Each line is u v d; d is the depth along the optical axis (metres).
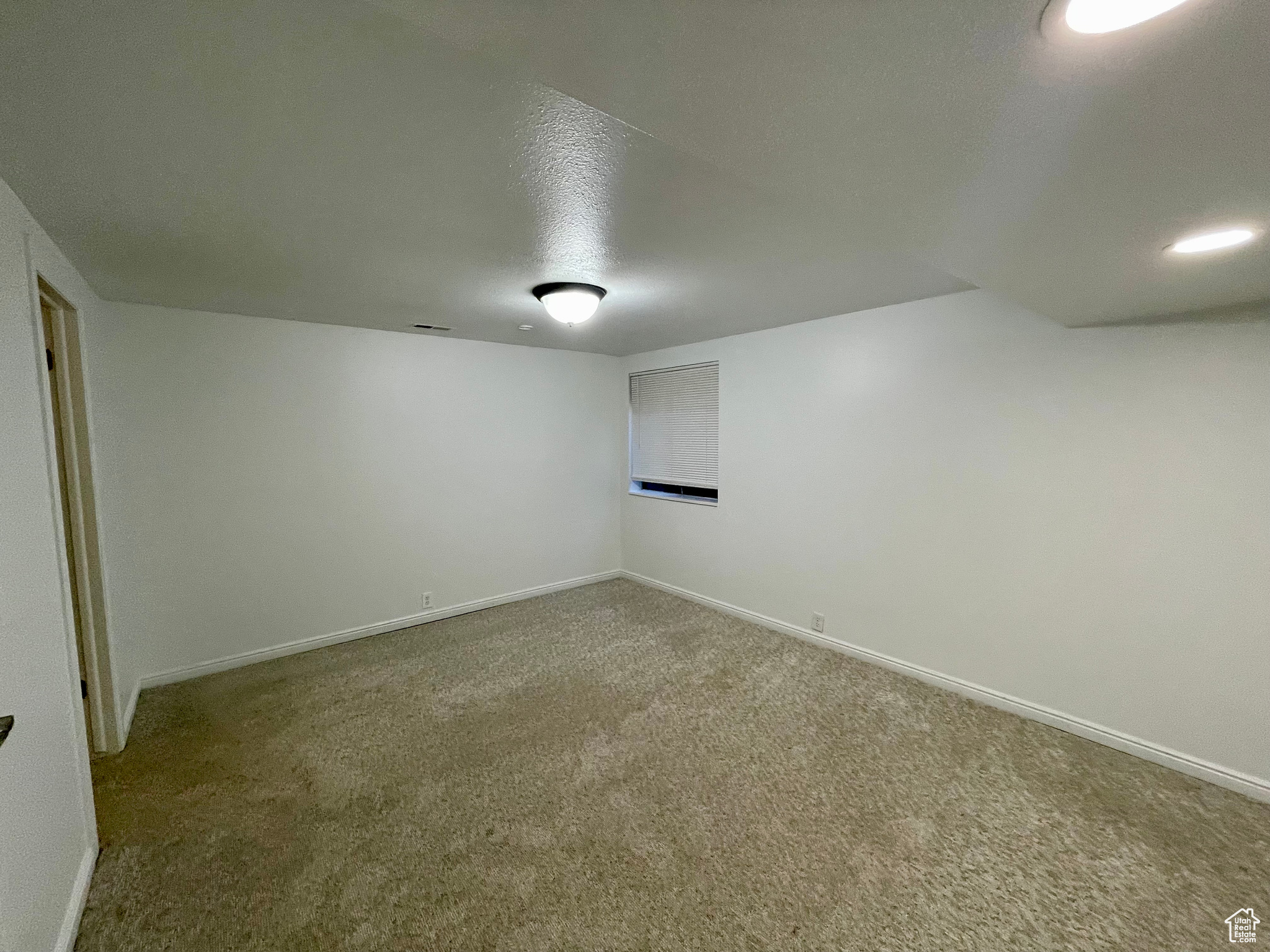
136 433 2.86
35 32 0.86
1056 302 1.98
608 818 1.95
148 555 2.93
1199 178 1.01
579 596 4.64
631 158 1.31
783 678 3.07
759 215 1.66
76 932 1.49
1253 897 1.60
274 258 2.07
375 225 1.73
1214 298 1.90
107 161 1.31
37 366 1.52
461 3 0.60
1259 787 2.03
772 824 1.92
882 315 3.07
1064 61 0.68
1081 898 1.60
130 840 1.83
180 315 2.97
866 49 0.67
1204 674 2.15
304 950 1.45
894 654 3.15
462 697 2.87
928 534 2.96
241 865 1.73
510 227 1.76
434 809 2.00
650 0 0.59
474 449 4.18
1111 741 2.37
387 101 1.08
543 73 0.75
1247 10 0.56
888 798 2.05
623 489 5.14
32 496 1.42
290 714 2.69
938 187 1.08
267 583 3.33
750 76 0.74
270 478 3.31
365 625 3.72
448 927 1.52
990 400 2.68
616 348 4.58
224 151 1.28
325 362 3.47
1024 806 2.00
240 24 0.86
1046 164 0.98
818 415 3.44
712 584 4.29
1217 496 2.10
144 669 2.95
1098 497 2.38
